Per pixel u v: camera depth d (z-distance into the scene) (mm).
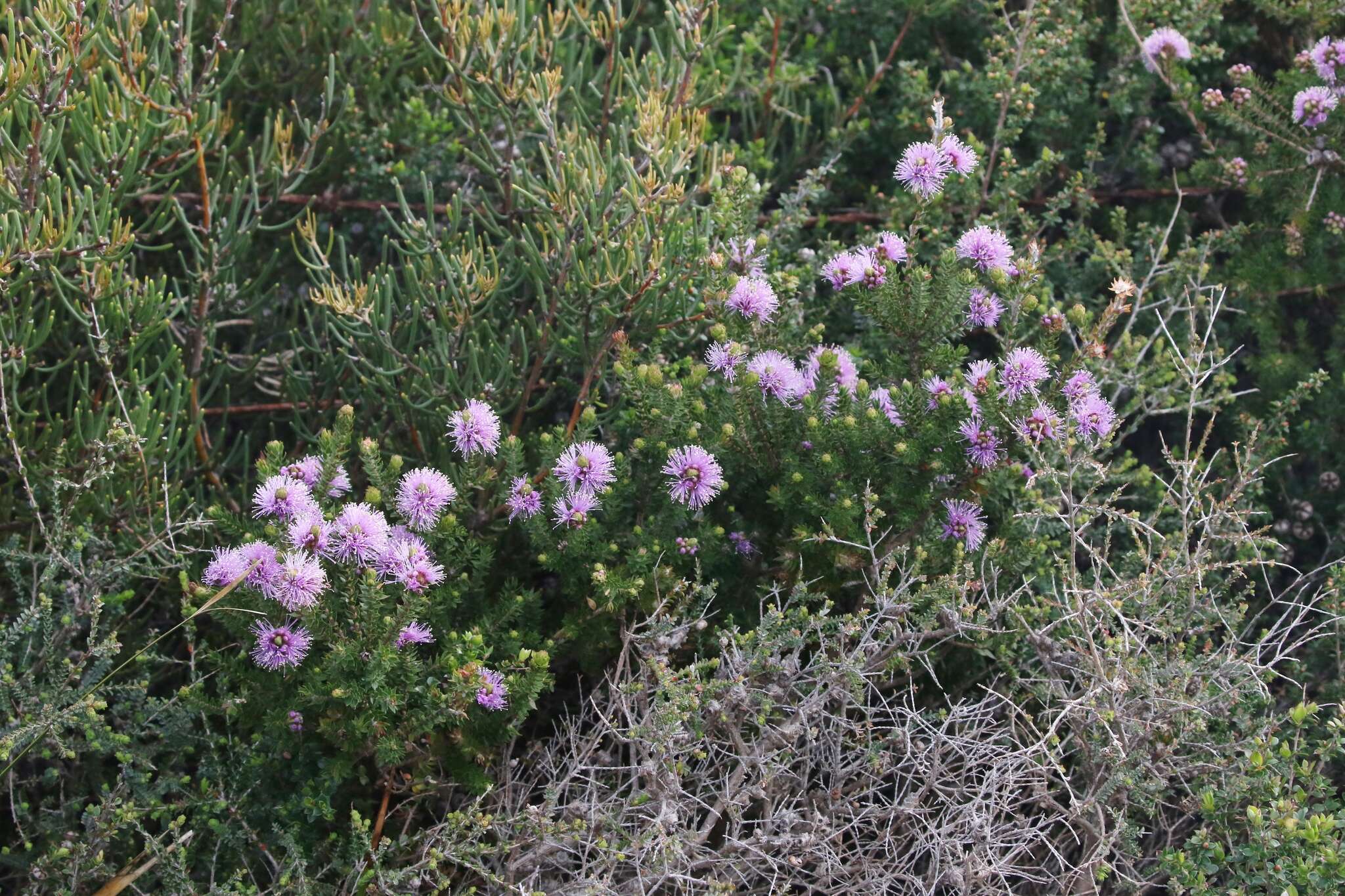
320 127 1239
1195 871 1020
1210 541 1147
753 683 1074
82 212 1118
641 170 1229
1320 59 1247
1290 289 1267
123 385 1166
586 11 1251
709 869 1066
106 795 1057
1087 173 1302
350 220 1312
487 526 1126
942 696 1133
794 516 1112
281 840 1050
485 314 1214
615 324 1177
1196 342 1204
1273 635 1134
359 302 1160
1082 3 1323
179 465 1191
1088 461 1072
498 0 1269
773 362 1107
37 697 1060
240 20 1314
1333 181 1267
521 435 1212
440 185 1299
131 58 1175
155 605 1165
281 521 1052
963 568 1088
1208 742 1065
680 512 1100
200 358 1205
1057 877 1061
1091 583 1160
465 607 1104
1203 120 1327
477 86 1205
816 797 1071
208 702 1062
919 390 1095
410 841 1043
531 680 1053
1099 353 1090
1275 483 1251
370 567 1031
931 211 1271
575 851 1036
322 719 1042
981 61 1385
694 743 1062
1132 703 1049
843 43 1379
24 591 1141
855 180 1354
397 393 1179
